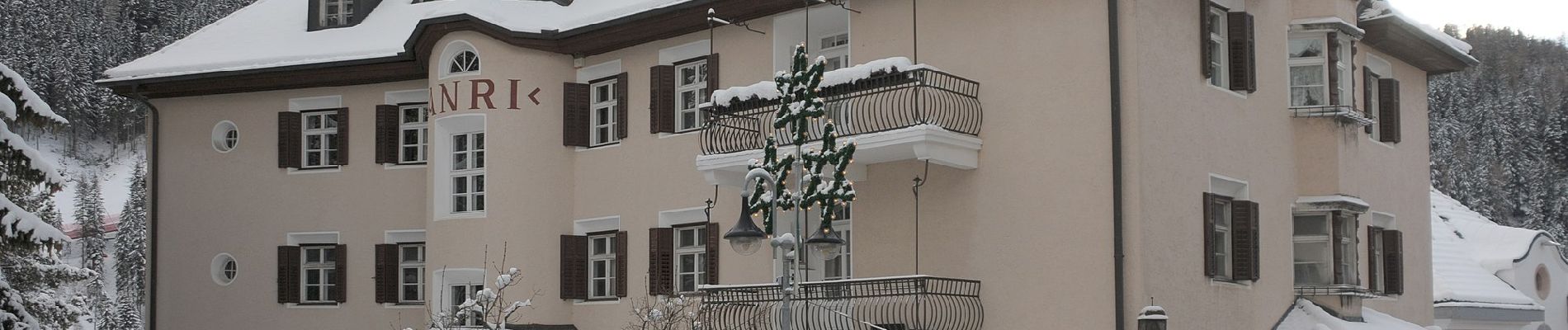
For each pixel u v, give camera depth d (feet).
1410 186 93.76
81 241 318.65
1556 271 114.52
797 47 61.87
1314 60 82.17
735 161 77.41
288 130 102.22
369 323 98.89
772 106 76.89
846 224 79.97
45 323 93.71
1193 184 73.20
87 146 387.34
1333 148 81.35
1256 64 78.79
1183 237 72.02
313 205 101.60
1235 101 77.10
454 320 82.84
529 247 89.04
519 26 89.56
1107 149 69.97
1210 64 75.72
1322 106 81.00
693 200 84.12
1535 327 108.68
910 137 70.79
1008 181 73.15
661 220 85.76
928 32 76.59
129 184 376.48
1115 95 69.92
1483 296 101.04
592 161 90.22
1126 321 68.69
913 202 76.69
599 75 90.74
